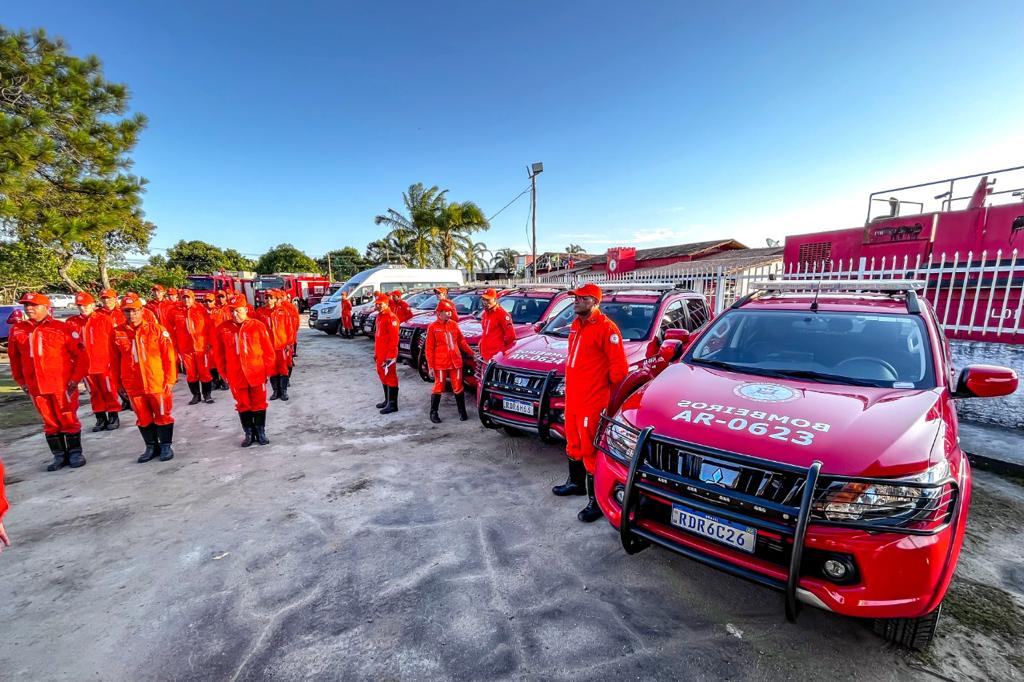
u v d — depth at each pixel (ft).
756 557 6.91
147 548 10.32
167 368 15.60
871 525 6.31
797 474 6.60
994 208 19.48
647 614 8.10
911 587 6.21
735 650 7.28
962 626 7.74
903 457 6.66
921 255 21.76
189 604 8.49
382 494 12.79
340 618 8.07
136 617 8.16
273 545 10.34
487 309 19.30
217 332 16.71
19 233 30.37
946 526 6.44
